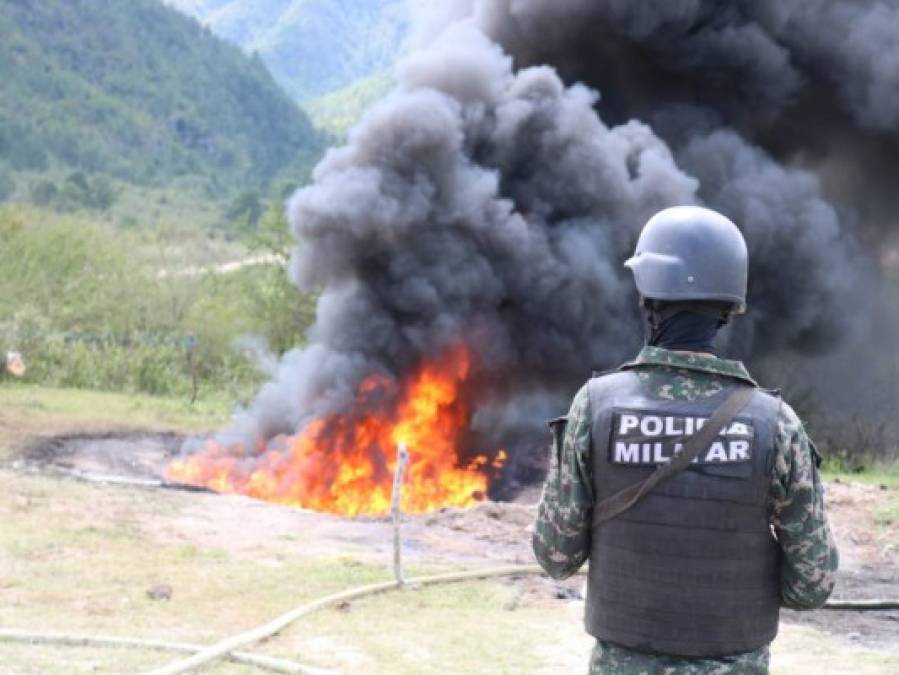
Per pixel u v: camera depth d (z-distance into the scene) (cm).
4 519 915
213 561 820
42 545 832
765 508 248
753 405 252
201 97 18488
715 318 264
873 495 1211
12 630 610
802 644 671
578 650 631
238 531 934
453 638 650
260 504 1073
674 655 247
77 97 15688
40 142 13425
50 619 644
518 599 754
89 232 2922
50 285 2734
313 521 1005
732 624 246
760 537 248
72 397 1953
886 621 752
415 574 806
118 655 580
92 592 712
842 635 705
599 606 256
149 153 15488
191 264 2952
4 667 544
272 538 915
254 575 780
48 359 2197
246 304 2659
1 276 2669
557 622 696
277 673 569
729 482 246
